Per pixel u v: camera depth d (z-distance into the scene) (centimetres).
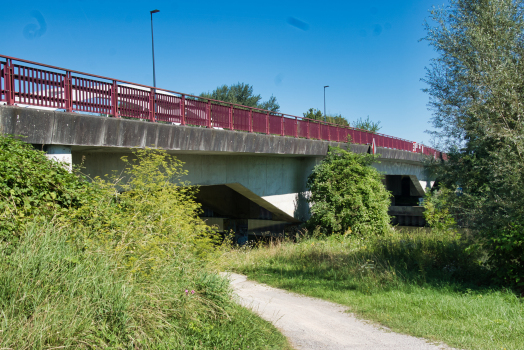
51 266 416
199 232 902
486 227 966
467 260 960
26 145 736
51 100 834
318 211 1817
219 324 530
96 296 405
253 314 616
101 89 945
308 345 522
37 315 354
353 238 1639
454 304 691
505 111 1012
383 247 1175
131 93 1024
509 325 572
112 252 514
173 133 1120
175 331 444
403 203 4559
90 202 671
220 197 2470
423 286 845
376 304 733
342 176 1858
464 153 1188
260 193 1828
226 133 1326
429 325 593
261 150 1519
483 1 1109
